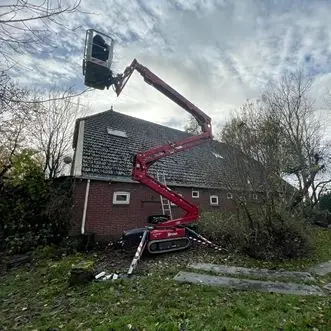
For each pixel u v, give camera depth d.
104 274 5.95
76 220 9.53
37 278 6.14
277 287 5.05
